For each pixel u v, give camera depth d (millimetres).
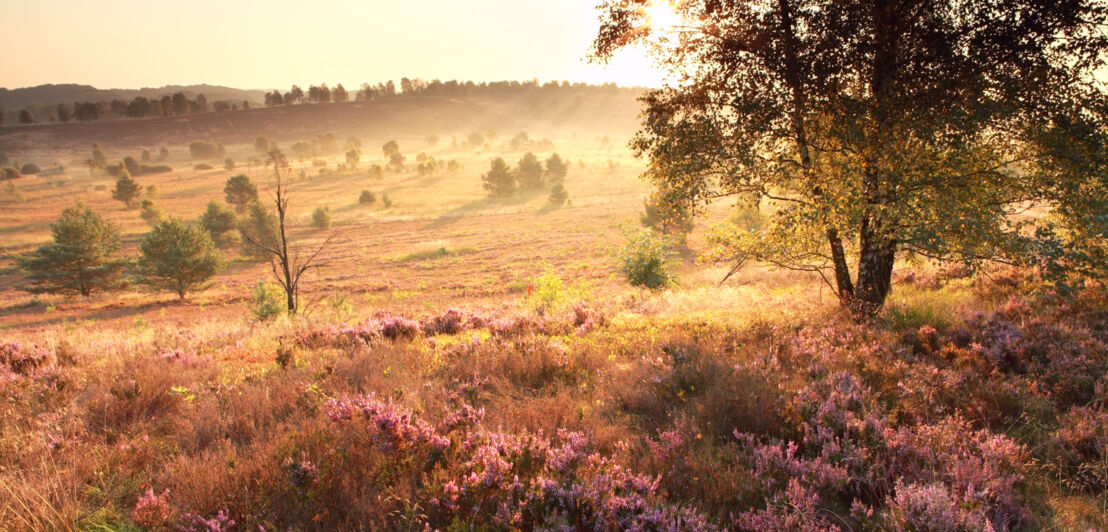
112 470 3979
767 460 3752
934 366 5727
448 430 4445
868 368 5781
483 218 93312
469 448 3949
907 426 4445
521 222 86688
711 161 8906
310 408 4977
